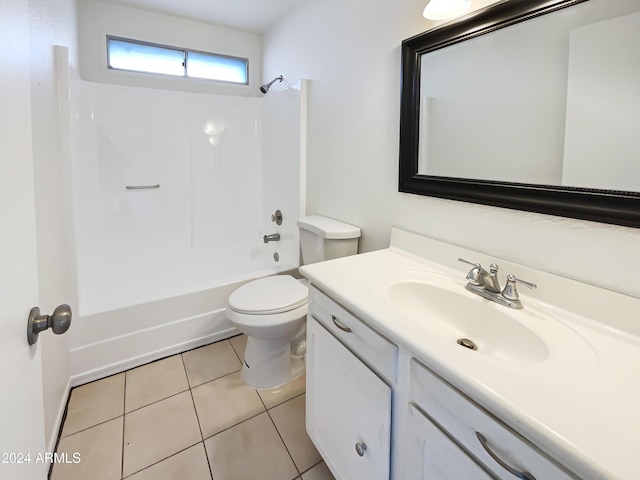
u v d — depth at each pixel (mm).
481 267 1121
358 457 1074
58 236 1598
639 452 516
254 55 2986
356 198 1838
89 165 2383
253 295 1783
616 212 868
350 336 1078
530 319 958
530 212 1063
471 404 696
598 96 890
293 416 1625
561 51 955
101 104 2398
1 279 508
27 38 662
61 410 1550
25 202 625
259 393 1771
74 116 2256
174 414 1615
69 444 1433
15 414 560
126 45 2568
